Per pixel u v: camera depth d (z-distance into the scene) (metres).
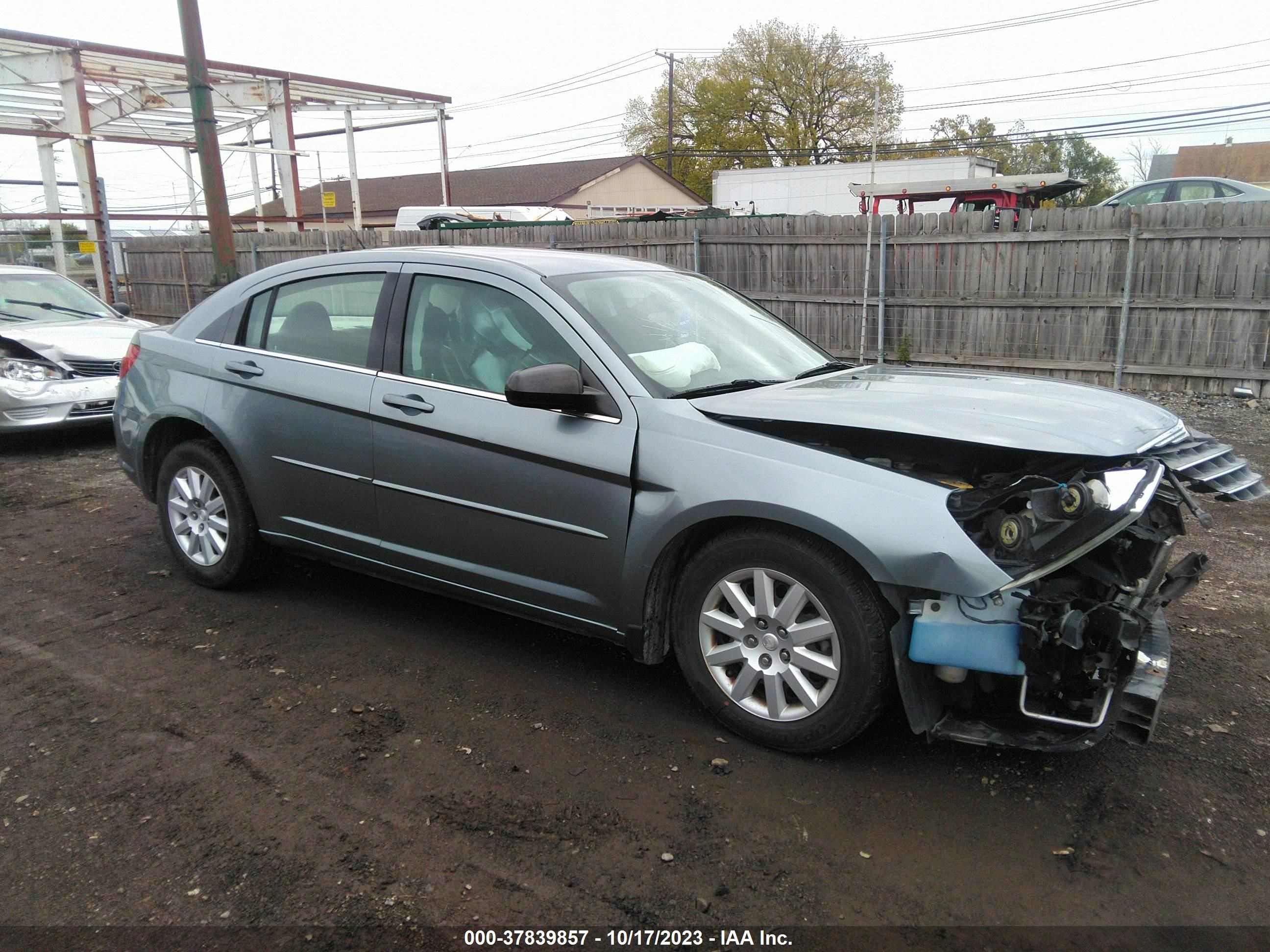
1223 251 9.92
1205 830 2.74
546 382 3.17
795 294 12.32
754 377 3.72
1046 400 3.35
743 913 2.40
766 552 3.03
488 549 3.63
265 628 4.24
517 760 3.12
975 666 2.75
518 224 17.30
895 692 3.42
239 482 4.45
